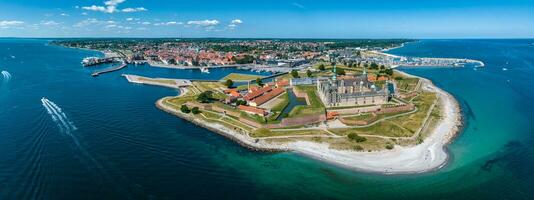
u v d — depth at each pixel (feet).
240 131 652.07
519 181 468.75
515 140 618.44
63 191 418.51
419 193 441.27
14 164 485.56
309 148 573.33
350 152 555.69
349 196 433.48
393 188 452.76
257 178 474.49
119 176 460.96
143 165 498.28
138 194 418.51
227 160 530.27
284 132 637.30
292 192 440.04
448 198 429.79
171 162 513.86
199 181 460.14
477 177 480.23
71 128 649.61
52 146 554.05
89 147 554.46
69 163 493.36
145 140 602.03
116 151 543.80
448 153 558.97
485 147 584.81
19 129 637.30
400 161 525.75
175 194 423.64
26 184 432.25
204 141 610.24
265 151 568.41
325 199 426.10
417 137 609.42
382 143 582.76
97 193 417.69
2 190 416.87
